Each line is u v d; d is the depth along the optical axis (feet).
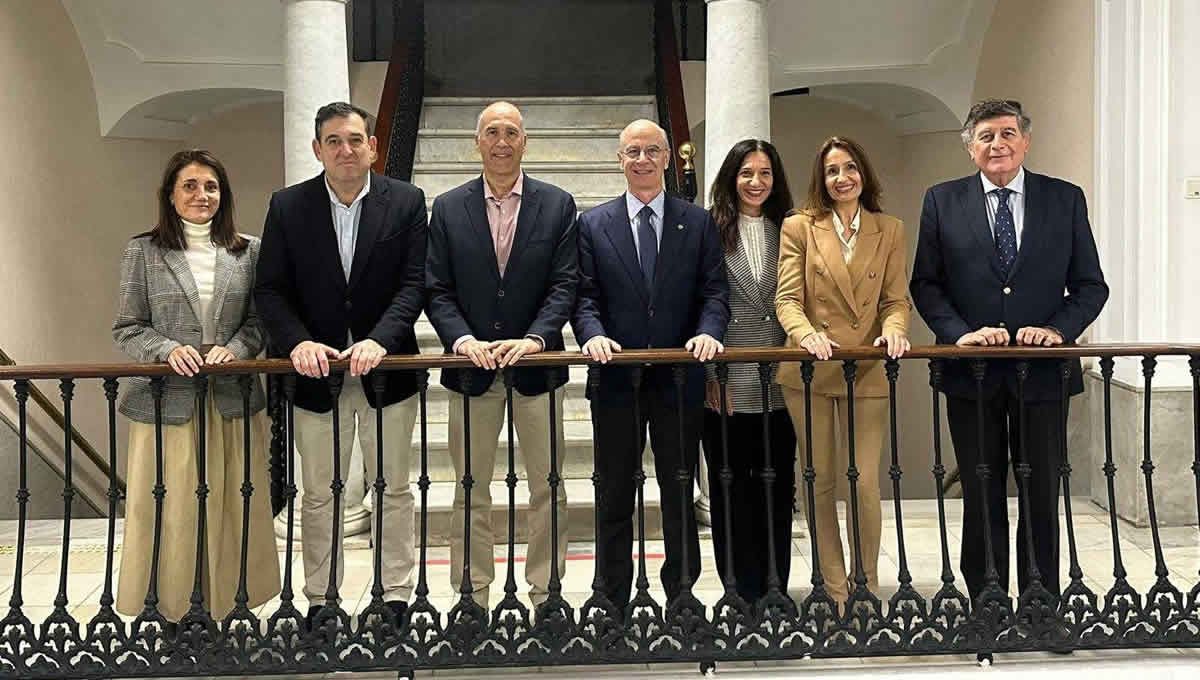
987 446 14.11
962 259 14.03
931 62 28.27
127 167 29.04
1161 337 20.16
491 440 14.38
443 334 13.52
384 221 13.58
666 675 13.15
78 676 12.73
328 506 14.44
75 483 25.64
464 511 13.25
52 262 25.80
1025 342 13.44
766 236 14.75
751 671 13.16
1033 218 13.92
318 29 19.22
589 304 13.85
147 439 13.73
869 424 14.60
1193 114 19.88
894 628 13.14
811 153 32.24
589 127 28.32
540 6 32.86
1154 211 20.08
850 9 27.45
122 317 13.67
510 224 13.89
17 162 24.30
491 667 13.16
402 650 12.92
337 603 13.01
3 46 23.66
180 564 13.61
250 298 14.05
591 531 19.24
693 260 13.87
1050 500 13.94
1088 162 22.00
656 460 14.10
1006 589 14.17
